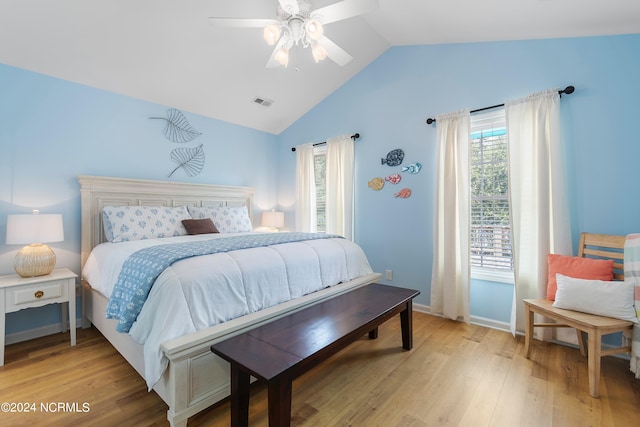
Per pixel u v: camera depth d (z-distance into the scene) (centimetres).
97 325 254
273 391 128
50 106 276
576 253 237
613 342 223
